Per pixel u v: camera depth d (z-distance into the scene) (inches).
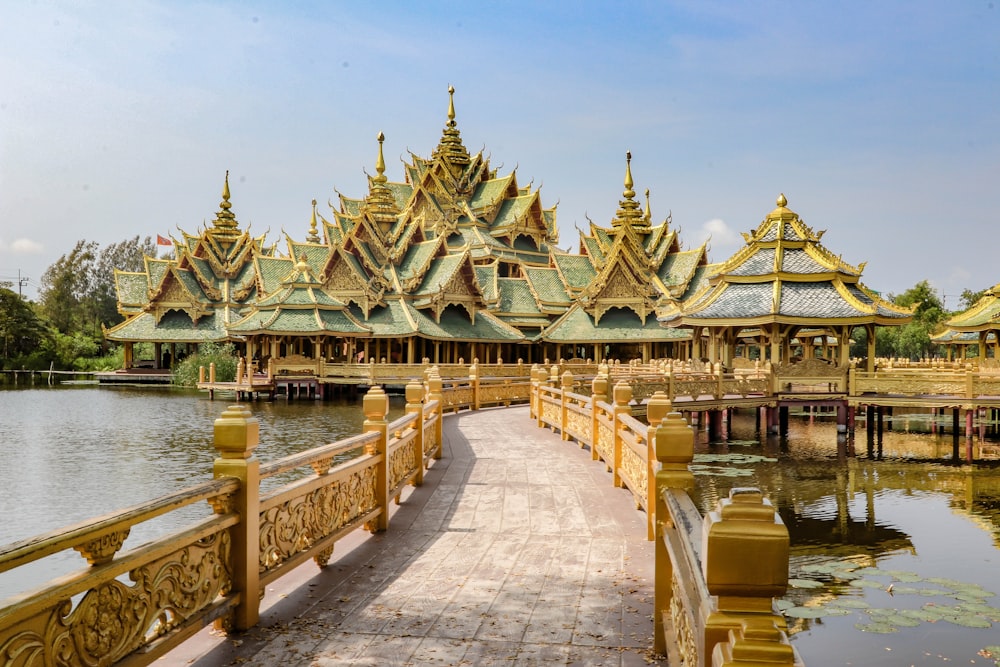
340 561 319.9
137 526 616.1
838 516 711.7
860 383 1178.0
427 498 456.4
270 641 228.7
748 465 973.8
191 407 1652.3
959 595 469.7
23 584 486.0
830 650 384.8
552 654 222.1
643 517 406.3
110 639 172.1
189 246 2861.7
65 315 4552.2
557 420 803.4
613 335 2260.1
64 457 976.9
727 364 1406.3
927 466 976.3
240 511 230.7
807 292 1333.7
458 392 1108.5
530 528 381.7
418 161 2967.5
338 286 2172.7
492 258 2571.4
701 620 132.0
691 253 2488.9
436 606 263.7
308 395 1919.3
